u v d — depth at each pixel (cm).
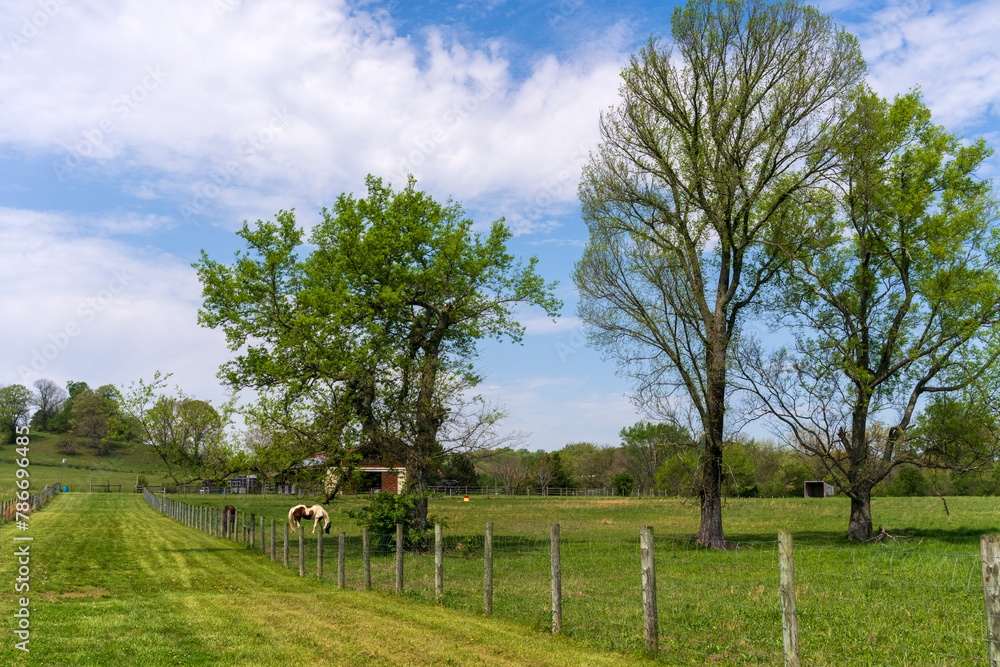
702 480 2725
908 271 2792
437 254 3138
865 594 1245
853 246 2950
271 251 2919
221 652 949
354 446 2731
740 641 952
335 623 1160
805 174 2752
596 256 2750
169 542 2831
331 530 3759
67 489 8562
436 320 3117
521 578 1554
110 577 1761
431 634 1071
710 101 2695
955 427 2553
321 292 2680
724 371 2698
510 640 1025
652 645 924
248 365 2839
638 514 5131
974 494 6294
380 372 2727
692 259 2806
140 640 1002
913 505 4944
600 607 1174
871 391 2659
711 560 2019
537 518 4750
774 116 2623
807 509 4991
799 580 1439
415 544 2694
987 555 612
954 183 2706
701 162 2708
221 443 2592
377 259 2881
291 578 1842
